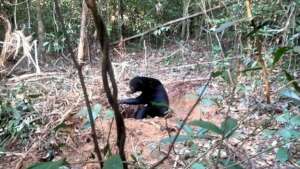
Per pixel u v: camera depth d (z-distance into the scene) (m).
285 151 2.19
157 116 6.15
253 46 5.88
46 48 9.85
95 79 6.97
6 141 4.84
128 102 6.35
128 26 13.25
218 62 6.96
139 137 4.59
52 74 6.79
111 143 4.20
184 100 6.27
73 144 4.39
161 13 13.30
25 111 5.28
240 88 5.62
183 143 4.00
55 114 5.16
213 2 8.12
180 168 3.60
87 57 9.37
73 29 11.01
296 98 2.34
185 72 8.58
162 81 7.93
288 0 6.25
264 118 4.66
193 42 11.30
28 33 10.19
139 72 9.00
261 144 4.15
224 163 2.15
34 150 4.46
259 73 5.90
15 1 8.91
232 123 1.88
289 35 6.41
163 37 12.66
